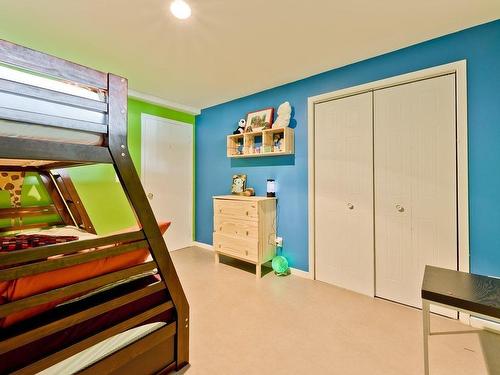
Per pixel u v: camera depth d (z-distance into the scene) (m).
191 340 1.75
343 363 1.54
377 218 2.42
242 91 3.31
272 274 2.99
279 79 2.91
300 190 2.96
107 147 1.03
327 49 2.25
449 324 1.94
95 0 1.61
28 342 0.80
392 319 2.03
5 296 0.82
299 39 2.08
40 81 0.88
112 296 1.07
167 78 2.88
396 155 2.31
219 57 2.39
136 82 3.01
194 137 4.27
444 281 1.48
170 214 3.91
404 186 2.27
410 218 2.24
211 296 2.41
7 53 0.79
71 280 0.95
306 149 2.89
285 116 2.99
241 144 3.55
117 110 1.07
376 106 2.41
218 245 3.28
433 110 2.12
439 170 2.10
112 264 1.08
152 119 3.65
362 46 2.20
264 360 1.56
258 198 3.03
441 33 2.00
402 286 2.29
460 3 1.65
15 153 0.80
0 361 0.77
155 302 1.18
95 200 3.04
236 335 1.81
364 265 2.50
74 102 0.94
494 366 1.50
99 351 0.99
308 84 2.85
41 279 0.87
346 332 1.85
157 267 1.18
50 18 1.80
